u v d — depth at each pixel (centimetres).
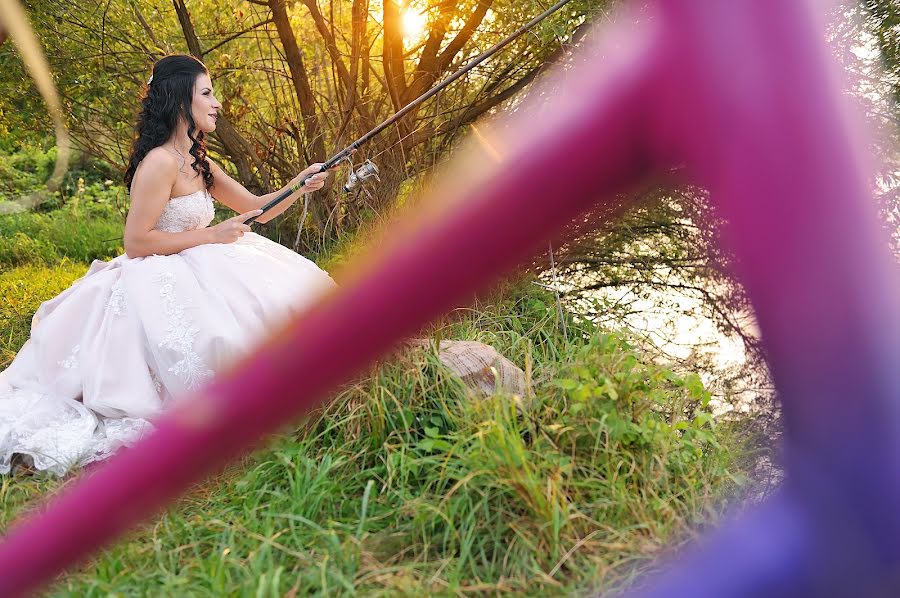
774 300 21
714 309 320
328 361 17
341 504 216
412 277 16
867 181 21
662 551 182
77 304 292
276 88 596
